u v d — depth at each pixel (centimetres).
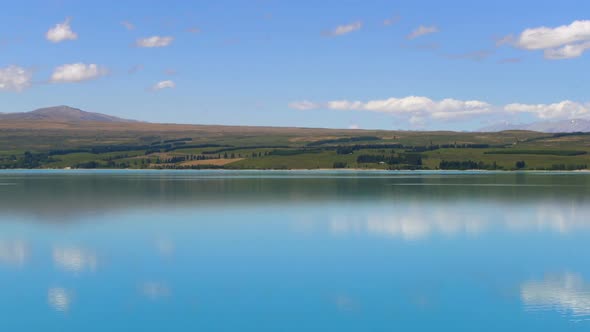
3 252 4994
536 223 6888
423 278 4069
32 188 13925
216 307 3403
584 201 9756
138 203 9581
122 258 4744
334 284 3906
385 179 19275
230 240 5644
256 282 3947
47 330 3044
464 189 13262
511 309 3362
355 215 7700
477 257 4788
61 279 4034
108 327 3081
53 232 6166
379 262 4581
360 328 3062
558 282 3959
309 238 5762
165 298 3575
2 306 3422
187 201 9956
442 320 3188
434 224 6794
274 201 9919
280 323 3133
